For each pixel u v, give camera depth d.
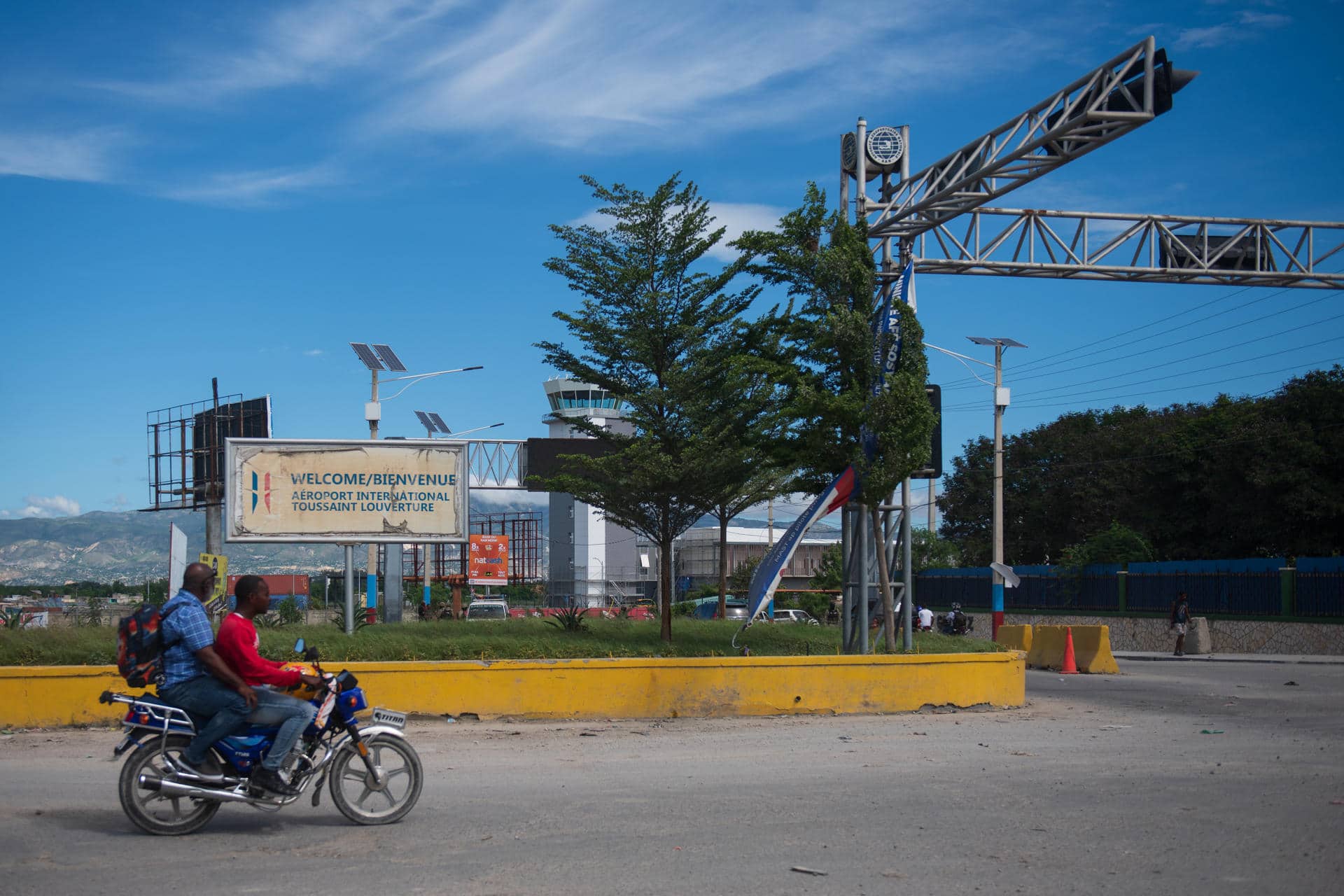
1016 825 7.84
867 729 13.43
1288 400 37.81
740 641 19.05
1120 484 47.22
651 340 18.77
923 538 63.19
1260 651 33.88
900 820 7.98
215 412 44.97
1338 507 35.38
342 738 7.88
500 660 14.45
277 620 21.05
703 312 19.02
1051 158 18.03
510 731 13.12
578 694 14.17
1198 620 33.28
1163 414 52.16
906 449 16.61
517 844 7.20
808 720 14.29
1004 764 10.73
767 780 9.80
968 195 19.27
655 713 14.35
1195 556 42.44
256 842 7.26
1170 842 7.30
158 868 6.55
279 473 18.36
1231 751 11.70
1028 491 53.97
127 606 27.27
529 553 63.94
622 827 7.75
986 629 48.09
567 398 62.34
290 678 7.79
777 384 18.02
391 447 18.70
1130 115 16.44
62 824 7.76
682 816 8.14
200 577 7.93
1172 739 12.69
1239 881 6.37
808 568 80.56
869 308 17.55
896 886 6.21
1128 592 40.66
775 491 24.55
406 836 7.43
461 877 6.36
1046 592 45.66
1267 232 24.12
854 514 18.75
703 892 6.08
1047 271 23.12
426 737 12.59
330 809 8.41
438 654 14.81
